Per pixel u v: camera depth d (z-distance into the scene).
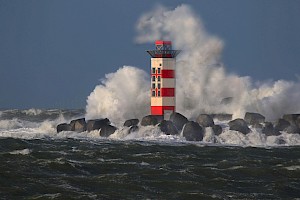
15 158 177.38
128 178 159.38
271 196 150.62
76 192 148.88
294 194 153.00
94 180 157.00
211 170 168.25
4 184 152.75
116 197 146.38
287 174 168.12
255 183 159.75
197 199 147.00
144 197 147.00
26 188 150.25
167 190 152.50
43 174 161.62
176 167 172.88
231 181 160.25
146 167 172.12
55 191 149.25
